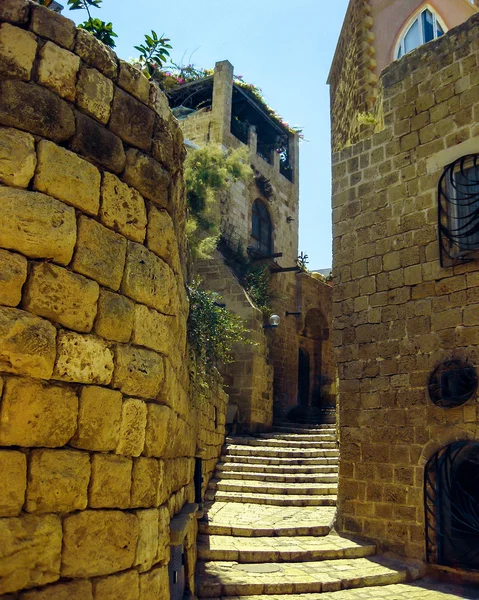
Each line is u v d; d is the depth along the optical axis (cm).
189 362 728
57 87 351
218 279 1839
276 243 2448
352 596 684
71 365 331
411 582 774
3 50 333
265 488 1152
